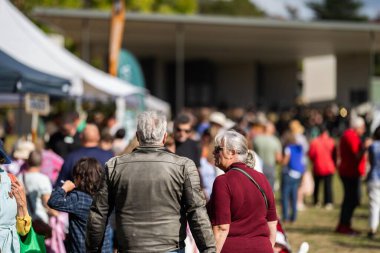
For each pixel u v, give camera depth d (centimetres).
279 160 1673
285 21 4738
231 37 5416
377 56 11688
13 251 713
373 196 1608
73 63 2062
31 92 1459
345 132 1675
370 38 5353
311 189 2472
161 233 631
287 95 7506
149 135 657
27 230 751
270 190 733
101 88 2053
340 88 6700
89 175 843
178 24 4734
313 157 2184
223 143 736
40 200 1039
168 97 7244
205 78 7150
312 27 4778
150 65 6744
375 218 1611
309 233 1700
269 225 734
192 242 924
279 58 7088
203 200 645
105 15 4366
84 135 1064
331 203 2186
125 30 5025
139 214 634
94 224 654
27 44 1691
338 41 5591
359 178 1678
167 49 6238
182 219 646
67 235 949
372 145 1593
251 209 707
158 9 6919
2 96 2225
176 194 639
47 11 4275
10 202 714
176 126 1212
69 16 4362
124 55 2845
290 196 1883
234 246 696
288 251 979
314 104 7162
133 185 636
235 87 7400
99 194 655
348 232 1686
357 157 1656
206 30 5012
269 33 5141
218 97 7456
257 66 7375
